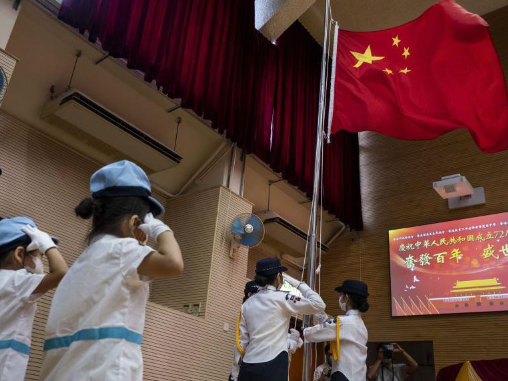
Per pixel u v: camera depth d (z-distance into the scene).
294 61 8.02
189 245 6.18
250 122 6.57
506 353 6.67
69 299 1.36
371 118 4.94
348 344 3.08
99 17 4.90
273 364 2.63
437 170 8.45
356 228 8.65
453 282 7.44
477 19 4.64
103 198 1.51
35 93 5.20
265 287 2.92
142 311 1.40
